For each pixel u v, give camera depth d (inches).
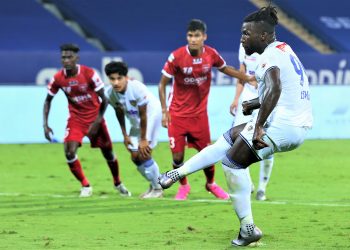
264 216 1099.3
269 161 1272.1
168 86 2397.9
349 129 2559.1
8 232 959.6
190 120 1337.4
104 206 1213.7
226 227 1003.3
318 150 2198.6
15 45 3097.9
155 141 1343.5
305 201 1272.1
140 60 2662.4
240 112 1315.2
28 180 1585.9
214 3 3572.8
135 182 1566.2
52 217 1095.0
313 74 2915.8
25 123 2337.6
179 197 1309.1
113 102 1331.2
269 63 815.7
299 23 3614.7
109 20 3363.7
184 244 872.3
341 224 1025.5
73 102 1373.0
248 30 847.1
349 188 1461.6
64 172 1726.1
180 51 1306.6
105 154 1364.4
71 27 3326.8
